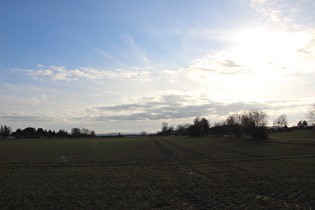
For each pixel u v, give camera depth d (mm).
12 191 17328
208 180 19922
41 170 26969
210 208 13008
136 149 56156
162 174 23219
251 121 70750
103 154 45344
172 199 14805
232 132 89438
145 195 15805
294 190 15875
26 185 19250
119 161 34281
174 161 33000
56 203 14352
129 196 15617
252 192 15836
